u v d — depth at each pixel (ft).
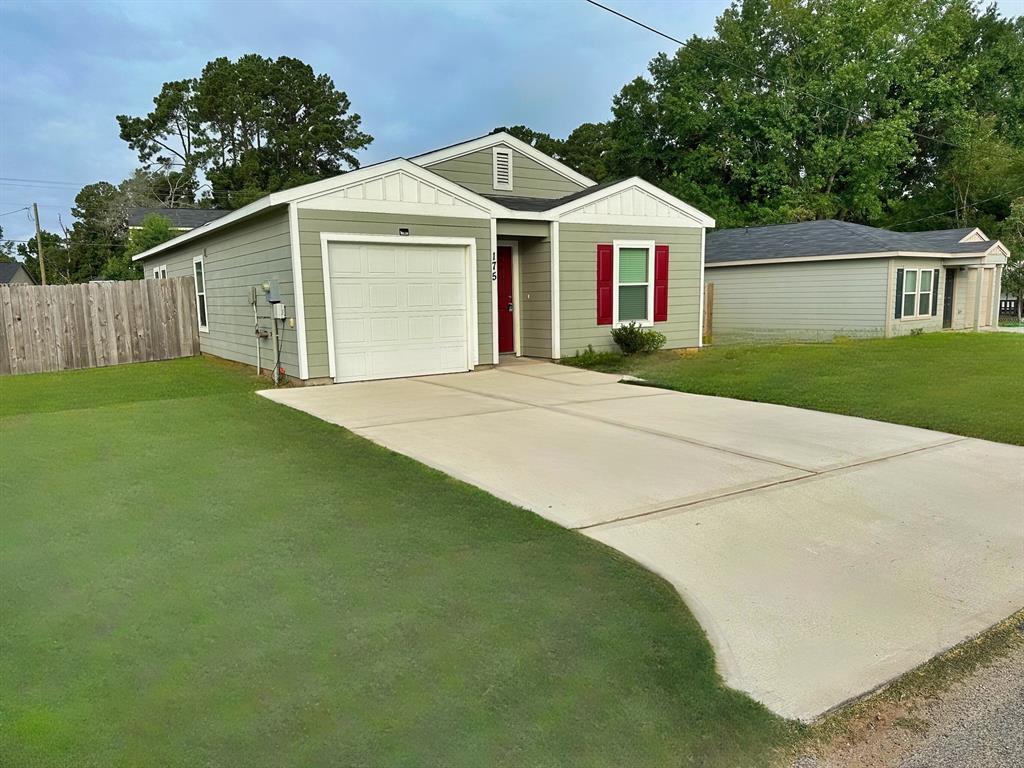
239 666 8.57
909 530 13.99
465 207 34.88
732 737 7.75
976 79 107.14
